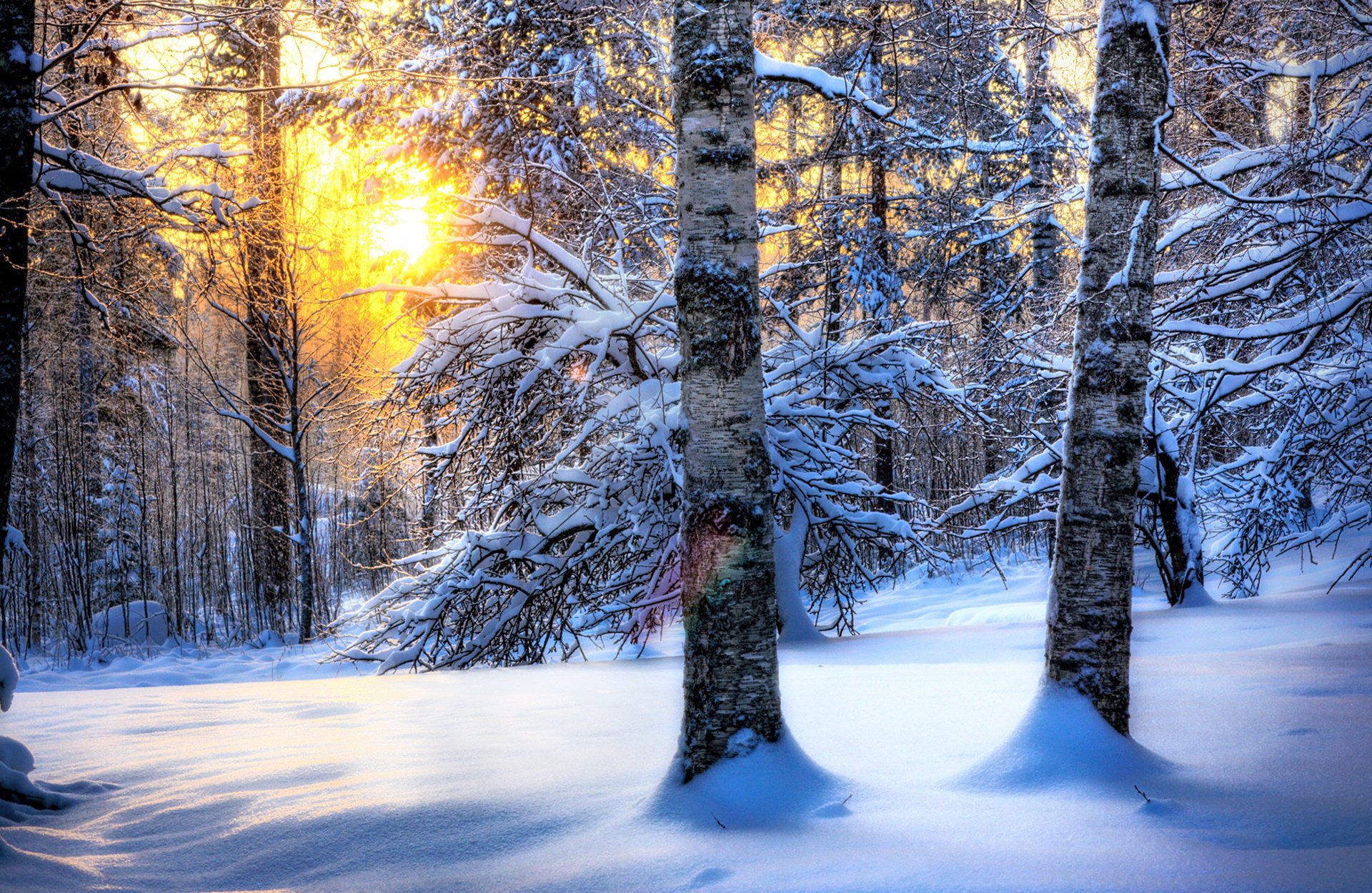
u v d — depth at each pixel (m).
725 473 4.59
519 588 12.73
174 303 16.42
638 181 15.60
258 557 21.39
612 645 14.28
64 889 3.70
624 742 5.61
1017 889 2.95
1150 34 4.97
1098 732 4.39
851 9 14.39
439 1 16.47
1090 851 3.29
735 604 4.47
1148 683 6.36
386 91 17.19
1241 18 11.58
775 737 4.44
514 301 12.77
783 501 13.91
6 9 6.09
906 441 20.56
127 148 9.51
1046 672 4.70
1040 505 15.34
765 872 3.28
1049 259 16.72
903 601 18.70
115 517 20.62
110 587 20.36
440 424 13.45
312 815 4.34
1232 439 15.01
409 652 12.88
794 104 18.14
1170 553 12.53
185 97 10.77
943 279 18.23
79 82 8.12
